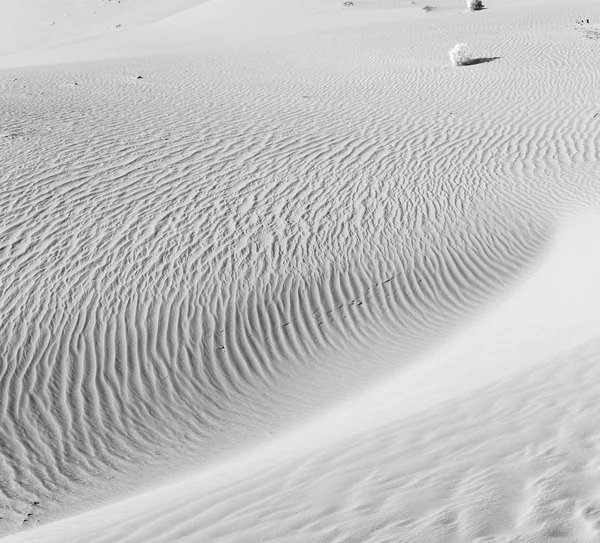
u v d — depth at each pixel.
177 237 12.84
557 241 13.13
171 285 11.71
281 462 5.54
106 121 18.36
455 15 36.53
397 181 15.24
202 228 13.15
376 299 11.95
